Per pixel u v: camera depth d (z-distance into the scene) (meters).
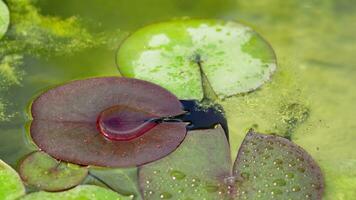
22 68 1.31
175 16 1.38
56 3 1.39
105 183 1.21
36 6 1.38
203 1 1.40
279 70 1.32
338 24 1.38
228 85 1.29
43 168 1.22
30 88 1.29
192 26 1.35
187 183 1.21
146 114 1.25
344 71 1.33
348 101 1.30
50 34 1.35
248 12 1.39
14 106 1.28
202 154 1.23
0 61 1.32
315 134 1.27
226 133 1.26
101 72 1.31
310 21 1.38
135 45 1.33
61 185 1.20
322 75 1.32
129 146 1.23
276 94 1.30
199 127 1.26
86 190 1.20
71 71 1.31
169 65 1.30
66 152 1.22
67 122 1.24
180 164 1.22
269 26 1.37
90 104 1.25
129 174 1.22
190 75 1.30
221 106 1.28
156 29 1.34
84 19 1.37
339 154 1.25
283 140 1.25
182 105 1.27
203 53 1.32
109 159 1.22
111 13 1.38
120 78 1.28
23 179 1.21
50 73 1.31
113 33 1.36
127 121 1.24
